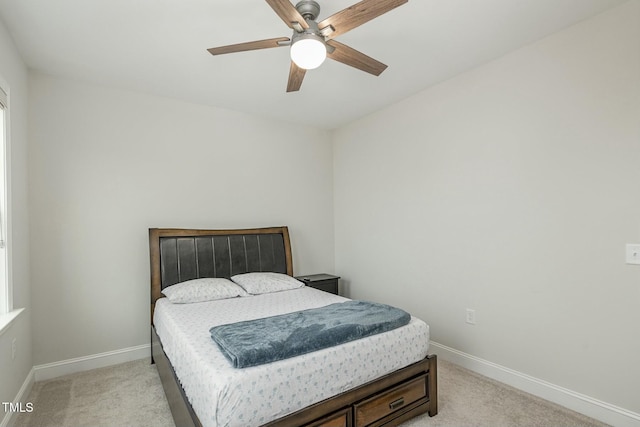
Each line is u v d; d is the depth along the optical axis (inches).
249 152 149.4
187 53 96.8
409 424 78.0
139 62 101.7
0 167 80.6
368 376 70.9
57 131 108.9
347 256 166.6
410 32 87.4
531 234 93.8
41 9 76.1
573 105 85.3
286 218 159.8
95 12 77.6
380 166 146.5
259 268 143.2
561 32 87.4
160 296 119.1
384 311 85.3
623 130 77.1
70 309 109.0
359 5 61.4
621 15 77.3
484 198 105.6
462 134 112.0
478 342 107.0
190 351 66.1
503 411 84.0
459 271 113.2
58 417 82.5
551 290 89.5
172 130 130.4
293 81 90.3
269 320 77.8
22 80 97.7
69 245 109.6
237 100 133.6
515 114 97.4
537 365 92.4
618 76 77.8
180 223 131.2
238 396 53.6
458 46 94.8
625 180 76.9
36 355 102.8
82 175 112.7
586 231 83.0
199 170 136.1
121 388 97.5
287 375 59.2
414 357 80.0
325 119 158.4
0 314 79.2
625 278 76.9
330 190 175.3
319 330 69.9
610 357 79.0
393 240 139.8
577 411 83.8
